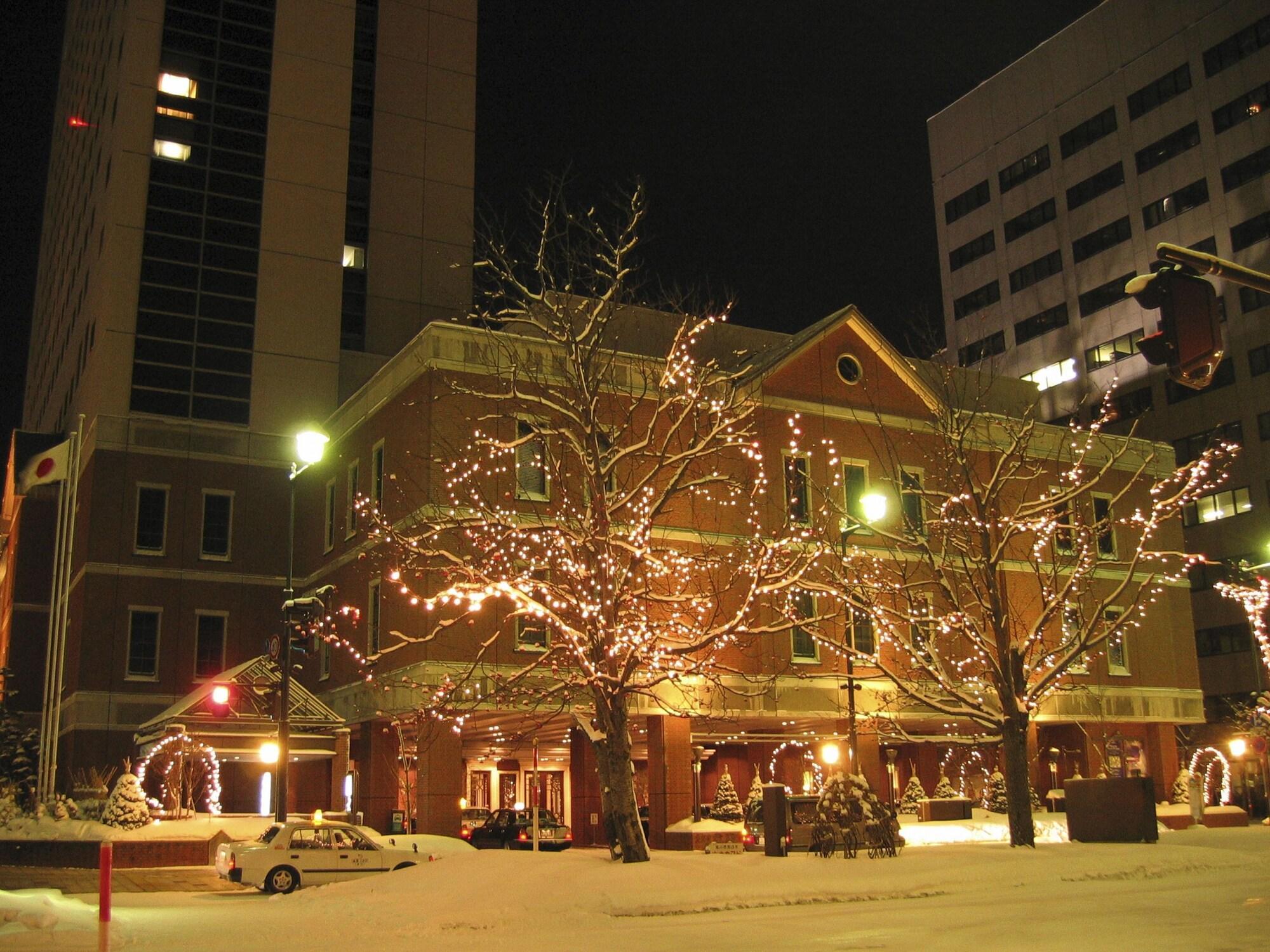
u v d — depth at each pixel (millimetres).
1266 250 69188
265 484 49312
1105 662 47906
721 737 41781
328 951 14867
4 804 34625
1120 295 77062
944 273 90375
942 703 29812
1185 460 71688
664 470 38188
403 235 59344
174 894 25344
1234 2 72688
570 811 45406
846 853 24578
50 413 69188
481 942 15617
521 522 34219
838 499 42094
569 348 27016
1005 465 35781
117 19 56688
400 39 62500
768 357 44000
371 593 40156
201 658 46469
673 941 14859
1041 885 21781
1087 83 81312
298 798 44969
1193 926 15070
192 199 52031
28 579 56906
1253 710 57188
